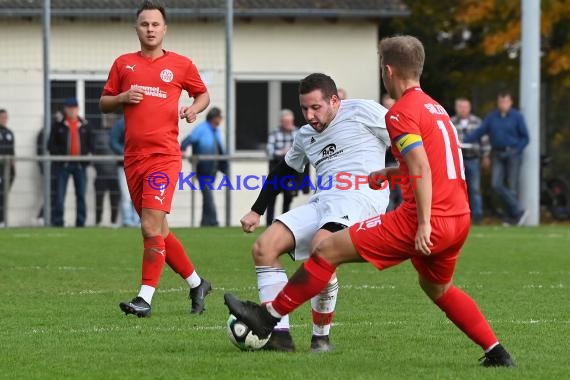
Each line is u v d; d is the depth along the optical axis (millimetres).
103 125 55875
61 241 42406
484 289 29250
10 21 58156
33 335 21203
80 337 20938
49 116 51719
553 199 63781
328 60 64812
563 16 67750
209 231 48031
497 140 54188
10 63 58156
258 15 62250
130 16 58844
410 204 17172
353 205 19719
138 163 24312
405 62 17328
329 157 20250
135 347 19766
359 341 20547
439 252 17156
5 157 51094
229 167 52125
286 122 51875
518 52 73875
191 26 60938
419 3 74688
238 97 64188
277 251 19484
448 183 17062
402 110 17000
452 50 75312
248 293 28297
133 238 43719
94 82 59281
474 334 17922
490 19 70250
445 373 17297
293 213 19859
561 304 26266
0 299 26891
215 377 16938
